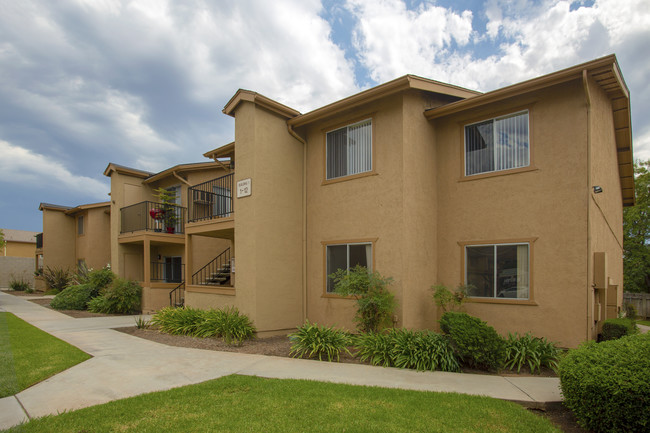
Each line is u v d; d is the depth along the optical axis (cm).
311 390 534
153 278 1831
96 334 996
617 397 407
